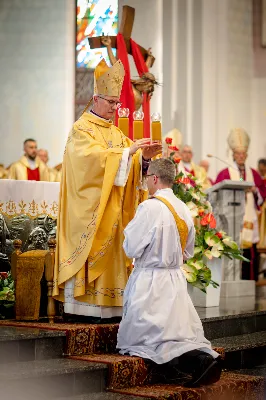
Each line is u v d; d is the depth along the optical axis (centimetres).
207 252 808
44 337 579
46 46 1592
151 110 1520
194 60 1550
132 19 927
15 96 1598
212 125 1545
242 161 1410
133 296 589
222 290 970
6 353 560
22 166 1416
